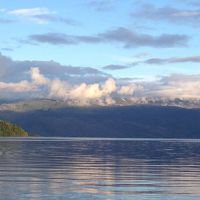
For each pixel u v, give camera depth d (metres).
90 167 75.19
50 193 44.22
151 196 43.59
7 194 43.19
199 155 123.44
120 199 41.88
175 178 58.78
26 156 104.88
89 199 41.53
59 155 113.50
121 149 167.00
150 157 109.44
